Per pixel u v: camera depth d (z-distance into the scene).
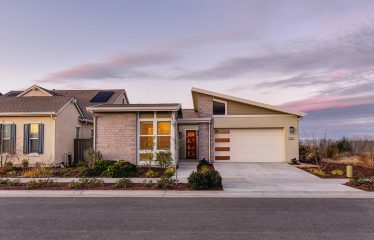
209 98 21.81
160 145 17.92
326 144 24.38
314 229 6.73
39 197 10.62
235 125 21.48
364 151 24.94
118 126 18.12
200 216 7.89
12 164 18.23
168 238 6.10
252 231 6.57
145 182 12.55
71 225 7.03
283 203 9.59
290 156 21.16
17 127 19.28
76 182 12.36
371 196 10.71
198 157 22.22
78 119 22.94
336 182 13.39
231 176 15.27
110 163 15.95
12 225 7.04
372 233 6.45
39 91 25.36
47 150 19.22
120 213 8.23
